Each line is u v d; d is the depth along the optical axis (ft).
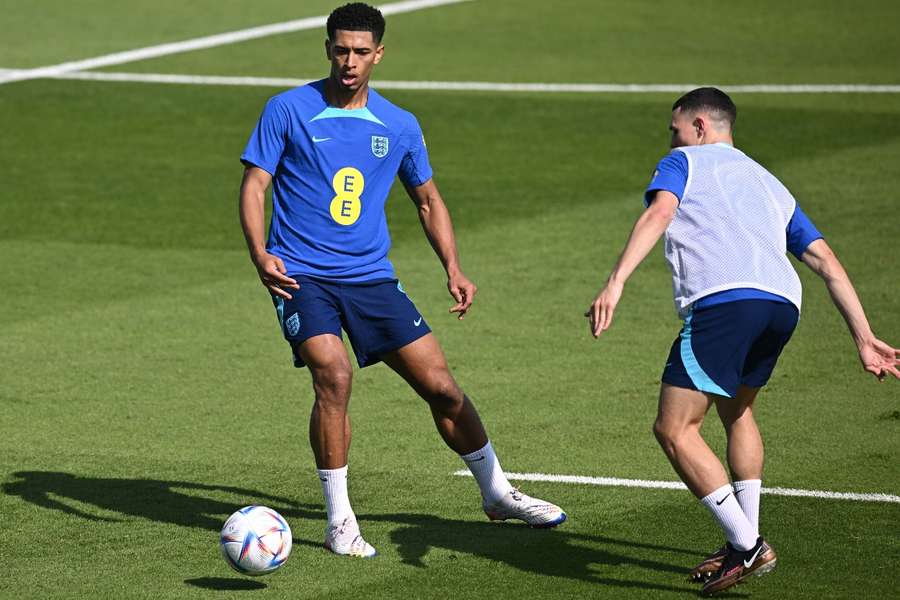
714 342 63.62
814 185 164.76
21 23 273.75
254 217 71.05
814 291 127.24
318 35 265.34
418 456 87.15
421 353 72.95
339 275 72.08
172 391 100.73
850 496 79.00
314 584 67.10
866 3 294.46
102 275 134.10
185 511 77.66
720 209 64.95
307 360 70.95
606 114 207.00
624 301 124.77
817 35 266.98
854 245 140.46
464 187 167.63
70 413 95.76
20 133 196.13
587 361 107.86
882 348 65.00
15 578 67.82
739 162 66.59
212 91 222.28
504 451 87.61
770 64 243.60
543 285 129.70
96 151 186.50
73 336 114.73
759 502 73.36
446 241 76.07
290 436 91.20
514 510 74.79
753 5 292.20
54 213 157.07
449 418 73.82
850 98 215.72
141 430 92.22
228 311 122.31
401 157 74.08
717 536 73.31
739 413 68.08
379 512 77.71
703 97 68.49
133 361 108.06
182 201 162.61
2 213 156.87
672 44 259.80
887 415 94.17
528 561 69.97
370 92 74.18
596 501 78.89
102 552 71.41
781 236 65.57
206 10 286.87
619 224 151.12
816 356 108.17
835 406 96.17
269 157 72.28
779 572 68.08
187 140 192.85
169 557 70.74
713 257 64.23
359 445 89.25
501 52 252.21
